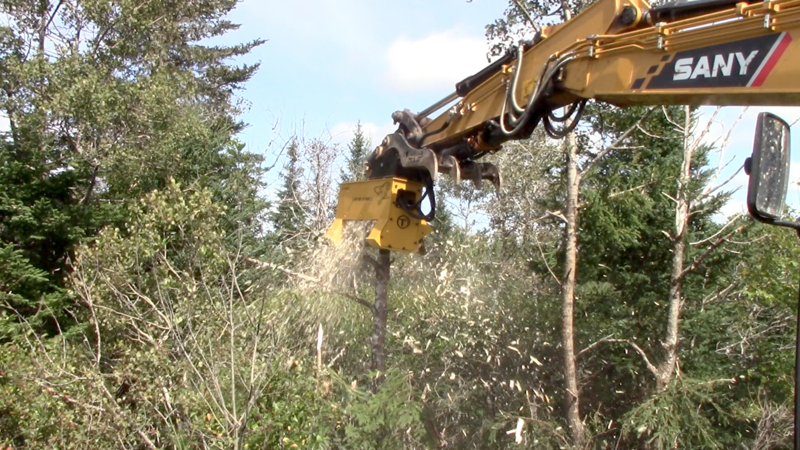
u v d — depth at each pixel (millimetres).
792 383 10039
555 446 8172
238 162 13250
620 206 9906
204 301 6801
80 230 10422
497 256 10789
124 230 11125
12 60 13125
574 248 8359
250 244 11711
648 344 9789
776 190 2490
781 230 10492
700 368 9727
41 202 10359
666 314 9852
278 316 7371
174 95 13758
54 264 10586
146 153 12531
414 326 8938
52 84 12828
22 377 6387
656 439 8359
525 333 9266
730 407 9961
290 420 5445
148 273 7816
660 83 4125
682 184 9125
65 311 9859
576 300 9805
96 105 12250
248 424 5379
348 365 8242
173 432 5652
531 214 11367
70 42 14945
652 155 10531
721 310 10367
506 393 8656
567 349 8266
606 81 4516
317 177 14258
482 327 8930
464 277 9414
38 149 11602
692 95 3916
